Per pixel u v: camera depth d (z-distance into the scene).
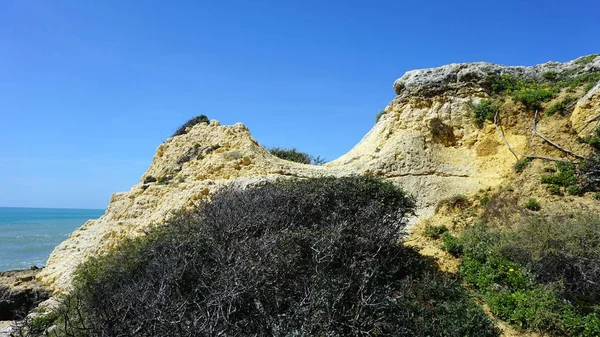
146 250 9.28
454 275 9.78
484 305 8.56
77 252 16.16
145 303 6.37
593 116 13.77
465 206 13.66
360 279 7.21
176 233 9.38
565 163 13.17
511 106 16.19
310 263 7.71
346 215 9.50
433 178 15.61
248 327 6.18
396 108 18.62
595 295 8.35
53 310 9.97
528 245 9.21
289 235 8.22
